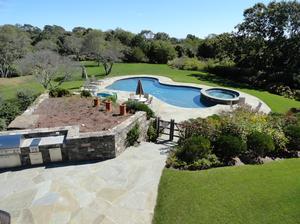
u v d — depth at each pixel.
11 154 7.59
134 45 53.97
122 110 11.09
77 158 8.16
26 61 22.59
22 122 9.99
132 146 9.48
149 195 6.41
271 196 5.94
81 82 27.73
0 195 6.32
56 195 6.36
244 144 8.12
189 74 34.62
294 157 8.45
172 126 10.37
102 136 8.03
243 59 34.00
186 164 7.80
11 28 42.03
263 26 30.95
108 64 41.53
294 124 9.59
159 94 23.88
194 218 5.46
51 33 54.78
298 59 28.59
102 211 5.82
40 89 25.56
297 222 5.12
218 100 18.92
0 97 15.54
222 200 5.93
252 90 24.94
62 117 10.87
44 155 7.90
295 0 27.92
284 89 24.03
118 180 7.06
